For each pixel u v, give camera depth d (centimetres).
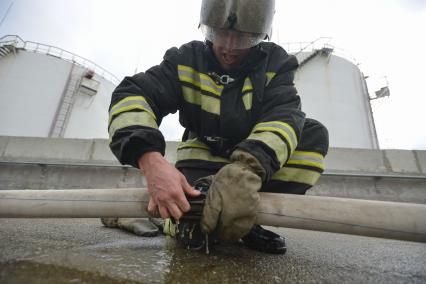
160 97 113
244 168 79
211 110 116
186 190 79
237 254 101
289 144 90
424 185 385
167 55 126
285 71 120
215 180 81
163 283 63
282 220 79
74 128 1027
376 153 408
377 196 388
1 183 423
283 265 89
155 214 82
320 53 1099
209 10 100
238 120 113
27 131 944
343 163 404
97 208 89
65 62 1107
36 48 1124
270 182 120
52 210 92
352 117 1002
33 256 76
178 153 141
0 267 66
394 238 74
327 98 1010
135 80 111
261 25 100
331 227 77
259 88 113
